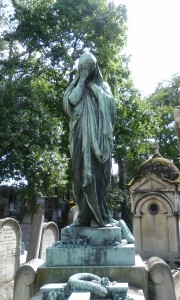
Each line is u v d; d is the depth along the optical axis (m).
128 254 4.09
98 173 4.62
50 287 3.62
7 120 17.09
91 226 4.53
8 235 9.56
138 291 3.73
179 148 28.89
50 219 25.77
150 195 14.77
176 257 13.95
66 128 19.39
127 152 21.56
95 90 4.74
